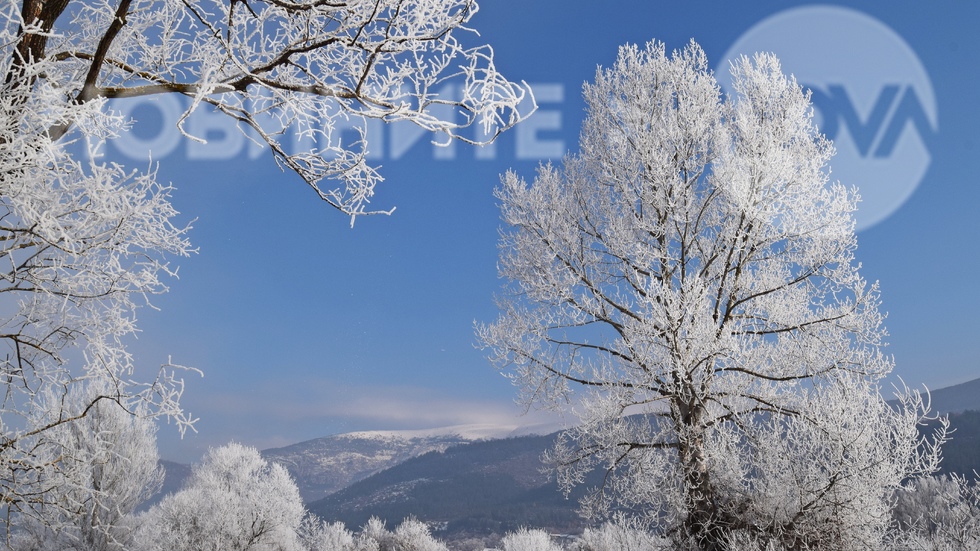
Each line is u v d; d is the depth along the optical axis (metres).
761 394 9.88
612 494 10.23
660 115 11.12
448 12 2.57
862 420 8.38
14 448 2.57
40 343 2.80
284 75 2.91
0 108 2.23
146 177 2.48
